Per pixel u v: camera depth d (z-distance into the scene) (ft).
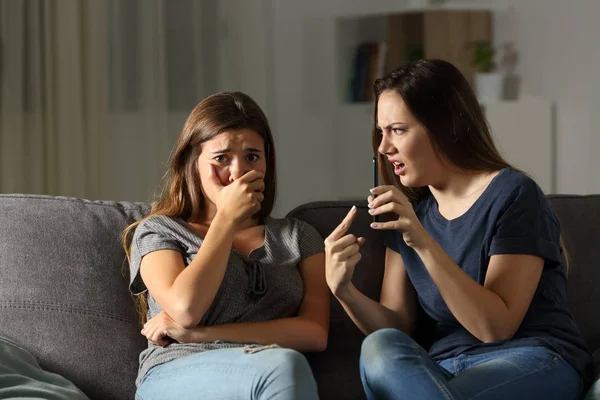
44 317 6.49
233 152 6.45
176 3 15.43
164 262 6.20
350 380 6.49
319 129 17.40
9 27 13.34
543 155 15.51
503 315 5.68
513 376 5.48
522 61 16.03
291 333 6.13
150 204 7.05
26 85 13.64
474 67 16.21
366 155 17.03
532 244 5.85
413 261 6.45
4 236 6.66
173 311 5.94
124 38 14.78
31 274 6.57
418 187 6.77
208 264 5.98
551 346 5.74
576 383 5.72
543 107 15.43
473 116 6.29
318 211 7.11
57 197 6.95
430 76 6.22
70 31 13.96
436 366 5.55
